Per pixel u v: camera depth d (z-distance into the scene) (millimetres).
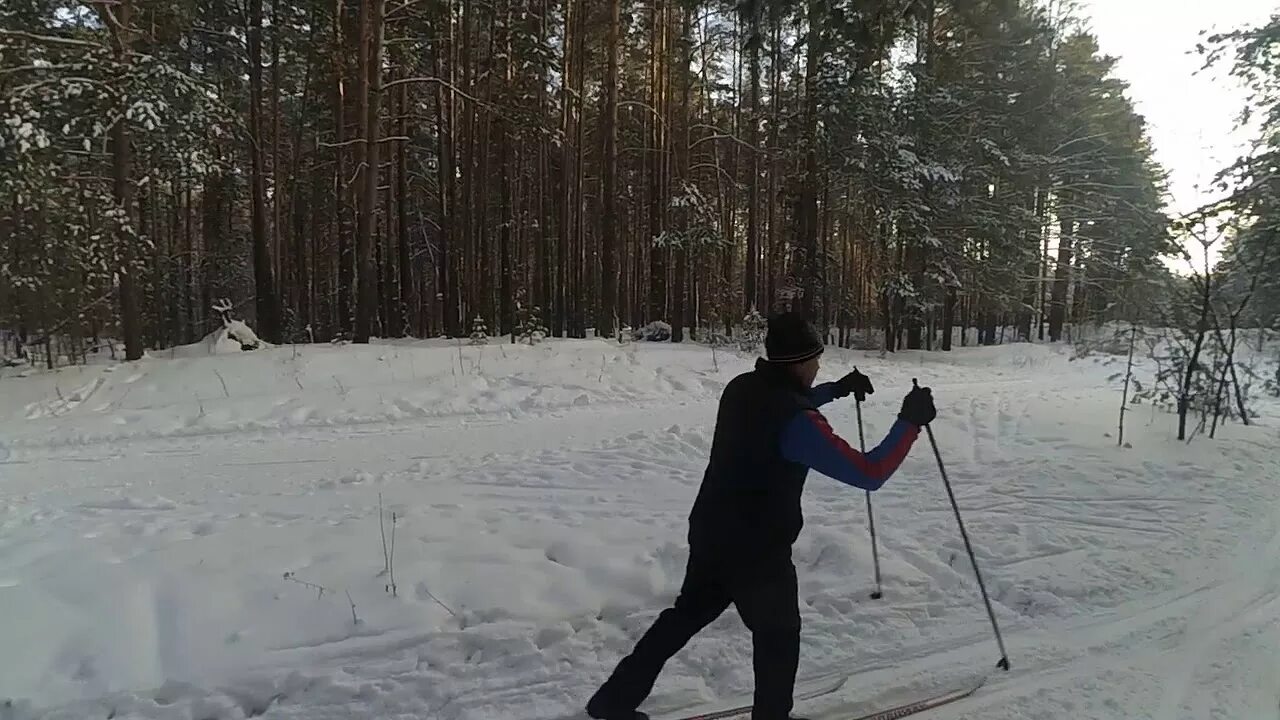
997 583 4547
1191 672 3562
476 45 23406
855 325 33656
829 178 21969
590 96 27828
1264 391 11539
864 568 4664
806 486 6500
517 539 4988
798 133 19453
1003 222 23172
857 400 3521
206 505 6035
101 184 13258
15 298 12883
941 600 4352
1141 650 3785
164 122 12125
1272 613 4191
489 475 6879
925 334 28156
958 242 22406
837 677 3551
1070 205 26703
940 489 6438
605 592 4309
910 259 22016
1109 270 25688
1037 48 23859
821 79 18703
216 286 28812
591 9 23250
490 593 4211
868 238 24812
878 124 19734
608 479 6750
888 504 6012
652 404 11320
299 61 21266
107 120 11828
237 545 4785
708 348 16500
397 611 4000
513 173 29875
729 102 29781
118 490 6613
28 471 7363
